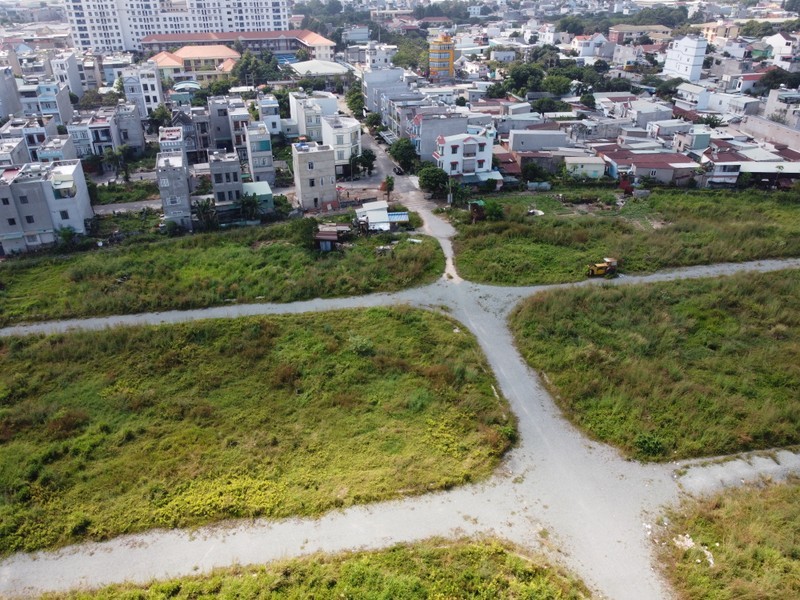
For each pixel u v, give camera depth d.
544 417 45.56
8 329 56.44
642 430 43.69
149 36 191.00
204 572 33.38
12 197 67.88
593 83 149.38
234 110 104.56
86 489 38.56
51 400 46.78
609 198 86.81
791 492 38.78
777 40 177.00
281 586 32.00
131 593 31.64
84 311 58.81
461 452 41.69
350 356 52.19
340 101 149.25
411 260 68.06
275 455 41.41
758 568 33.38
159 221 78.38
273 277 65.00
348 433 43.44
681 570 33.47
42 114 110.19
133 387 48.44
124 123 103.19
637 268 68.38
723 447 42.34
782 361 51.81
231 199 79.38
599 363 50.91
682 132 103.19
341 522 36.31
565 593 31.84
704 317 58.41
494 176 90.88
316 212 82.25
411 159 96.56
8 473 39.62
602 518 36.88
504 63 178.62
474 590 31.83
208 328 55.38
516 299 62.22
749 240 73.62
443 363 51.28
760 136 112.31
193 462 40.69
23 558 34.28
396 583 31.78
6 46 174.50
